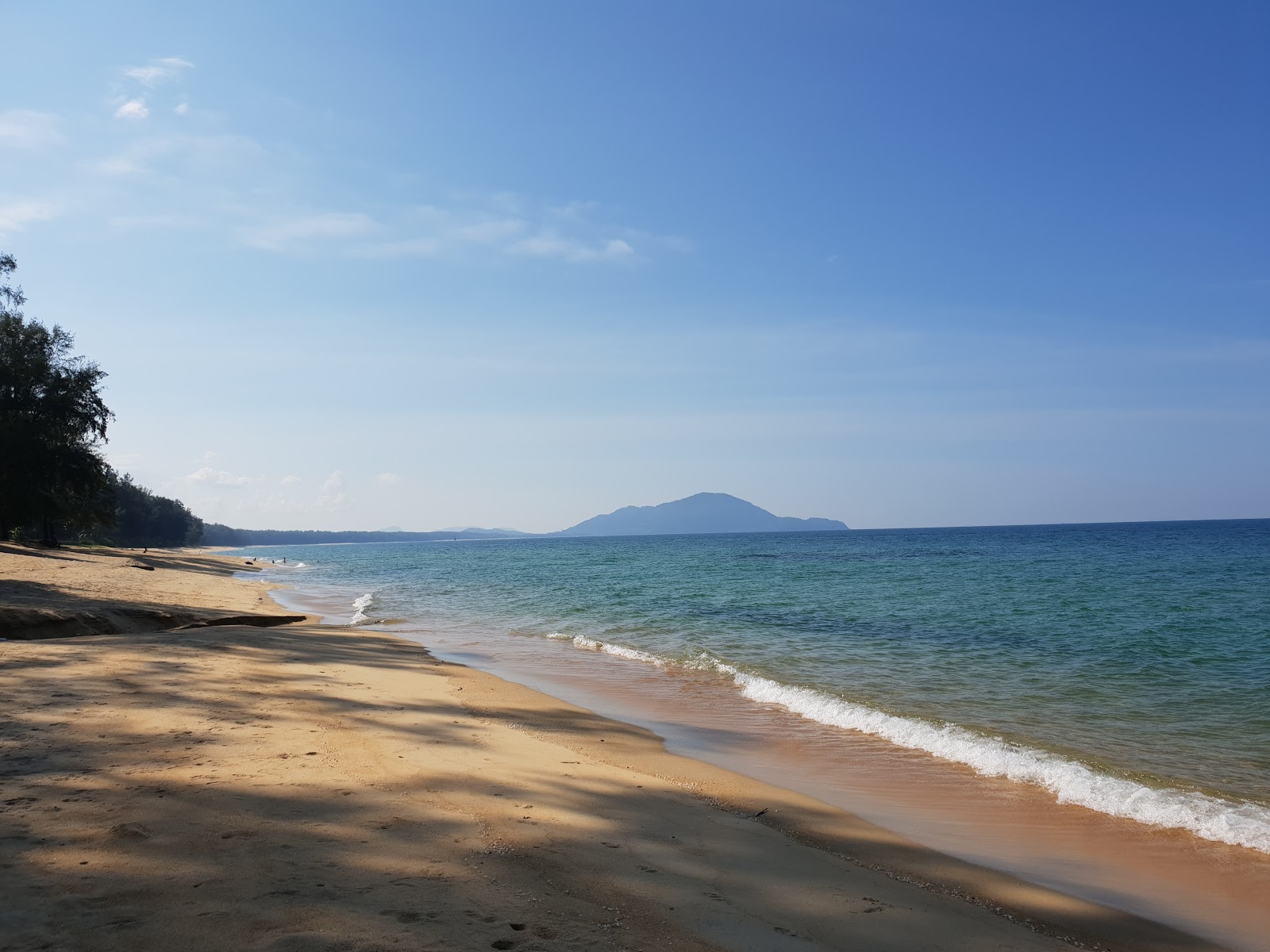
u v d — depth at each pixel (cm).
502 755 817
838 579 4525
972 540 13175
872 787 795
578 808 652
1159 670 1540
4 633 1473
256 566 8169
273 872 448
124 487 11806
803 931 449
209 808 556
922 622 2406
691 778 802
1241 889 559
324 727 868
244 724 851
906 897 519
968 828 676
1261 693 1309
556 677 1462
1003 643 1917
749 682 1368
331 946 360
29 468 4528
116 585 2733
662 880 507
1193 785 805
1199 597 3147
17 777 602
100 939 352
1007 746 944
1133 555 6731
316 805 584
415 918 401
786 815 694
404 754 773
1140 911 520
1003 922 491
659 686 1372
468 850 519
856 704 1186
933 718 1112
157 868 443
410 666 1459
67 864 438
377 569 7562
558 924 414
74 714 838
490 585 4434
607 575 5312
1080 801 751
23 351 4744
